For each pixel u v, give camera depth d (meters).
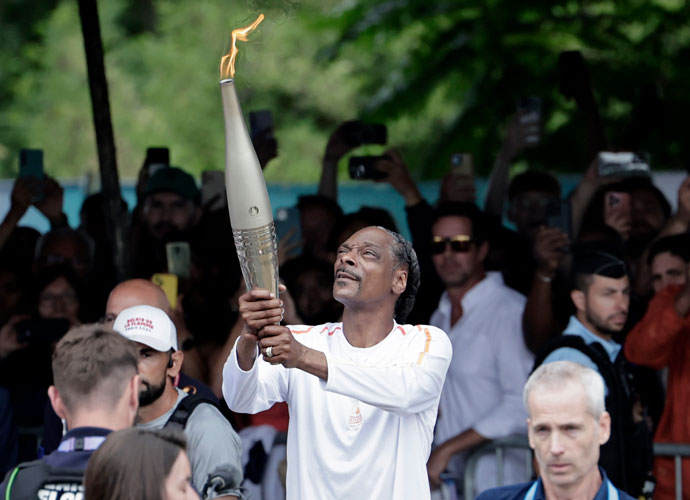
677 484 13.87
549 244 14.43
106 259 16.73
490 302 14.98
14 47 42.25
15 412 14.77
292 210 16.67
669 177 18.77
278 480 14.30
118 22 41.22
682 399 14.11
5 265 16.19
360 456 9.39
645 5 24.77
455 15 25.48
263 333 8.52
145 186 17.22
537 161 25.00
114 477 7.30
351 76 36.53
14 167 40.97
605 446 12.40
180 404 10.03
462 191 16.97
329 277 15.38
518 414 14.58
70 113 41.12
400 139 30.34
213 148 39.22
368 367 9.01
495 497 10.61
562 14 25.09
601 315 13.44
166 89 39.62
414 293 9.97
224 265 15.75
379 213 15.77
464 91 25.89
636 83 24.41
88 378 8.62
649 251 15.28
